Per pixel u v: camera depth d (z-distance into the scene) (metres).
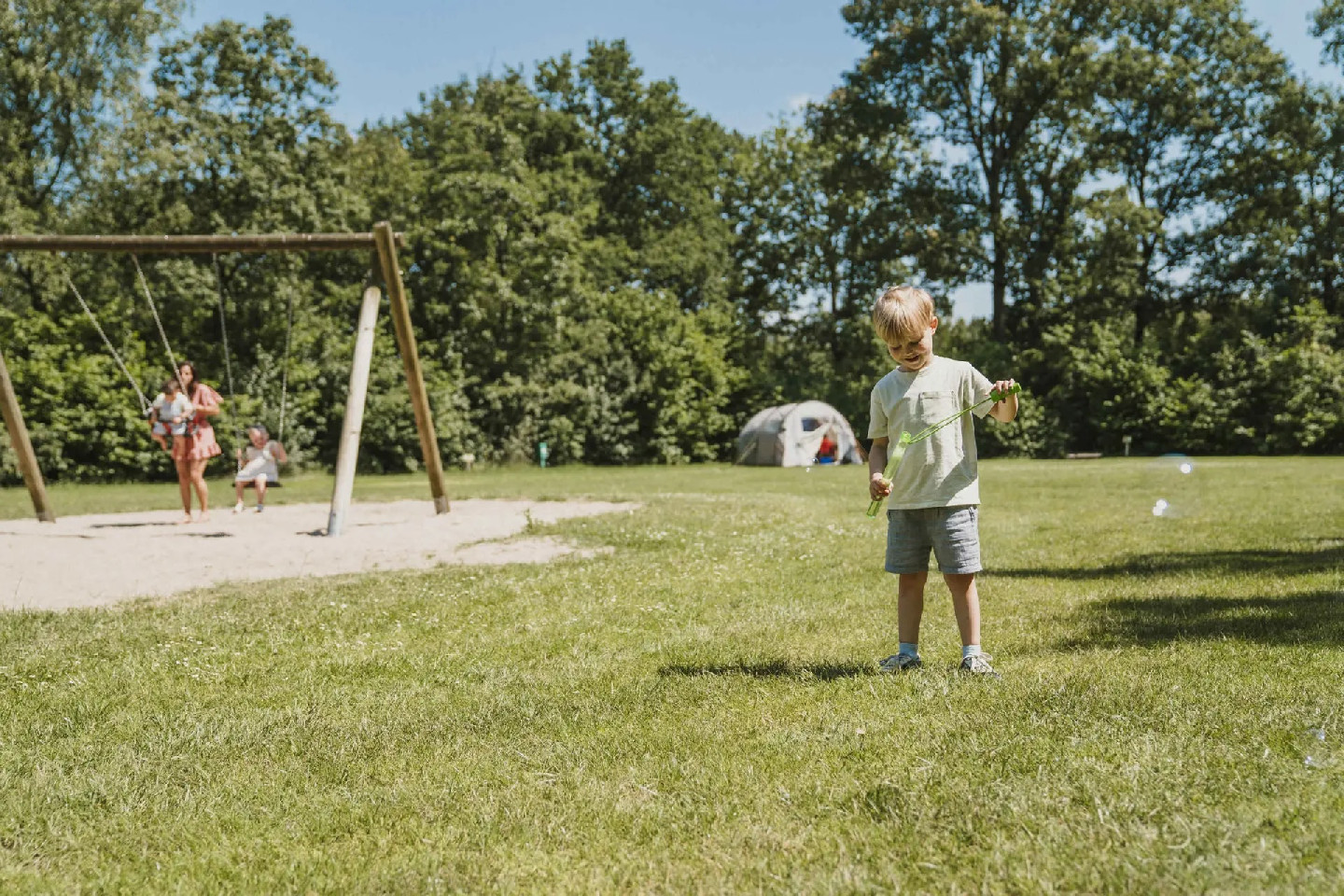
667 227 44.84
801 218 44.00
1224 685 3.69
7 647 5.28
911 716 3.44
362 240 10.80
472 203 34.88
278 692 4.33
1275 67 38.84
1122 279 38.81
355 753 3.39
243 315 31.09
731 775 2.95
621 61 44.19
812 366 43.41
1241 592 5.91
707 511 12.12
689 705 3.81
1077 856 2.26
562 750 3.28
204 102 30.42
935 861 2.30
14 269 29.23
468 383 35.16
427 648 5.16
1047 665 4.21
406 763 3.25
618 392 38.38
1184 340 40.97
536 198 35.66
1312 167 39.03
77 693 4.32
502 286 34.34
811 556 8.23
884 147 40.66
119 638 5.49
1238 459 29.62
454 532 10.37
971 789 2.69
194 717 3.91
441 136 39.00
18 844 2.67
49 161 29.44
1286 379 35.22
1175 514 9.26
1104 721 3.25
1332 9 38.34
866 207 42.09
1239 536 8.91
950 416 4.14
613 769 3.07
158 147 28.92
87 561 8.47
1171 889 2.09
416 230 34.88
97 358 28.52
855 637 5.04
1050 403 39.56
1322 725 3.13
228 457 29.66
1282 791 2.58
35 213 28.97
